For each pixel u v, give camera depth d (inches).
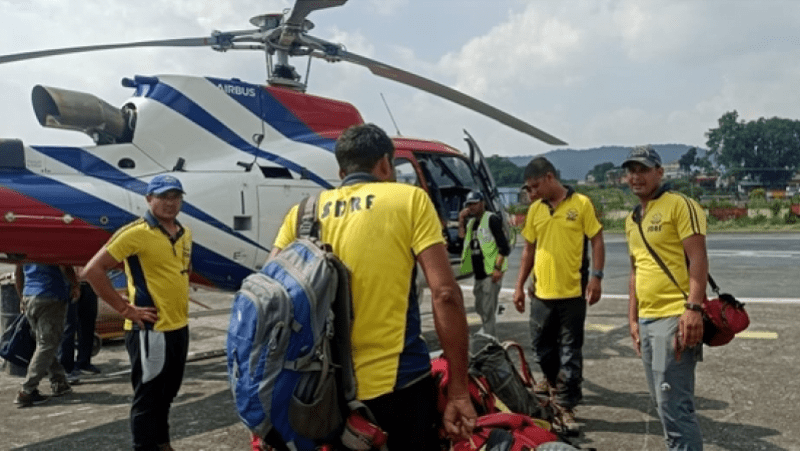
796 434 176.6
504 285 547.2
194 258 225.8
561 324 187.2
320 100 274.5
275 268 84.2
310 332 79.5
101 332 313.3
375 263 86.1
